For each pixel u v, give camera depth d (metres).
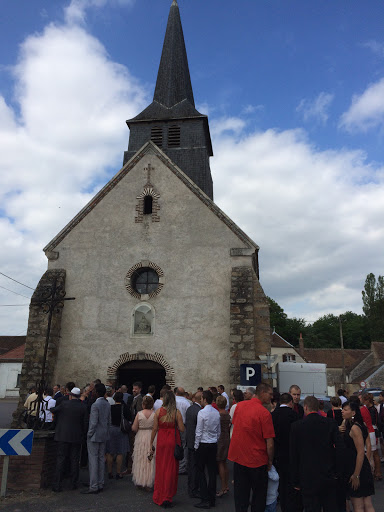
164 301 14.01
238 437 5.32
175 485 6.62
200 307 13.77
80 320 14.15
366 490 5.25
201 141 19.91
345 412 5.77
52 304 8.83
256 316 13.49
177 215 14.88
